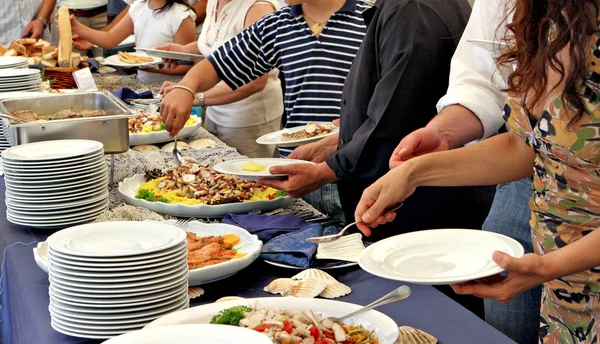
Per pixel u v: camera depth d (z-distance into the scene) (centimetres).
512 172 153
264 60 276
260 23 273
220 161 260
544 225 144
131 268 135
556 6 117
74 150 210
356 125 212
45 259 164
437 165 151
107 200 212
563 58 125
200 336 101
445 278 118
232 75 276
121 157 257
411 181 150
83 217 202
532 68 125
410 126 198
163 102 265
